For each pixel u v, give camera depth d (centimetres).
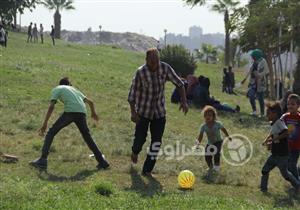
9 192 802
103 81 2453
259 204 892
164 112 1038
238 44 3288
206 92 2080
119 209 781
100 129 1460
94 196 838
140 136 1057
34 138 1277
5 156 1060
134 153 1080
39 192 827
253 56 2011
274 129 982
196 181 1039
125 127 1520
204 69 4650
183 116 1825
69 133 1341
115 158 1170
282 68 3434
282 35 3052
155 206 812
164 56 3378
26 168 1015
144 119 1032
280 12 2969
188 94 2098
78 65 3036
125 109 1820
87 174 1012
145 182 993
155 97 1020
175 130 1556
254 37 3119
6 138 1255
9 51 3266
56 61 3048
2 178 900
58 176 984
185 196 891
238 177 1073
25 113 1541
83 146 1237
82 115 1052
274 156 991
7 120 1426
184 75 3322
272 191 1014
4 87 1916
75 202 788
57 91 1050
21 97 1778
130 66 3634
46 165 1034
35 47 4072
